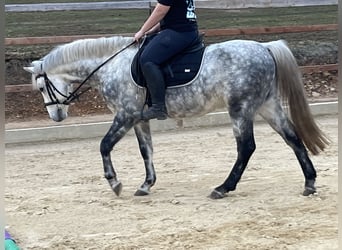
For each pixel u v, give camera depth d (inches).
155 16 228.4
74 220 219.6
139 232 204.4
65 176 286.8
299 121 235.0
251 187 254.5
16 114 407.5
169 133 376.2
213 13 579.2
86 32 494.9
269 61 232.8
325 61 492.4
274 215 216.2
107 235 202.8
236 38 512.1
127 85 237.6
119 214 224.5
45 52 463.5
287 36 526.6
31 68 251.1
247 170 284.0
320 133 236.8
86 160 318.3
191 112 236.1
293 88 234.1
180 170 290.7
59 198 248.4
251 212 220.2
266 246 187.2
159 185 265.1
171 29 230.5
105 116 403.2
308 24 530.3
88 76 246.8
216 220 213.3
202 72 231.3
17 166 309.0
